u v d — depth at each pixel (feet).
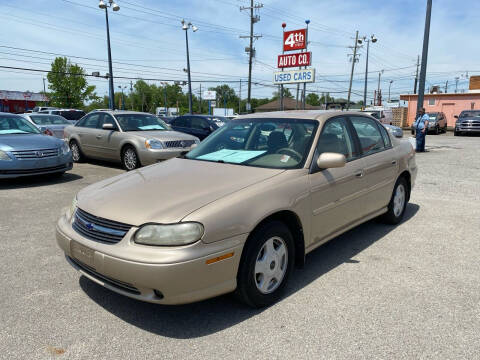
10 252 13.82
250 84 124.67
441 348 8.29
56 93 162.20
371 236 15.53
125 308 10.06
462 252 13.78
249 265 9.30
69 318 9.57
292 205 10.34
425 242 14.82
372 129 15.38
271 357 8.04
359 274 11.98
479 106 111.04
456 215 18.45
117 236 8.87
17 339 8.70
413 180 17.76
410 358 7.98
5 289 11.05
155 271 8.18
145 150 29.71
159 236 8.43
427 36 49.32
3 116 28.09
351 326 9.13
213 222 8.66
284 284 10.49
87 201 10.19
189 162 12.64
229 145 13.35
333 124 13.15
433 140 66.13
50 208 19.66
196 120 46.65
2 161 23.59
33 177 28.53
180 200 9.31
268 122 13.41
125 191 10.27
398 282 11.40
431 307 9.96
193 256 8.34
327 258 13.30
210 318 9.57
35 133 28.19
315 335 8.79
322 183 11.48
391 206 16.22
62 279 11.71
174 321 9.45
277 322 9.35
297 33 86.99
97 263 8.96
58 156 25.98
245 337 8.75
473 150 47.60
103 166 34.50
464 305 10.05
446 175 29.22
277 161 11.61
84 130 35.12
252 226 9.21
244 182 10.20
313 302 10.27
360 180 13.34
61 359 8.04
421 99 50.24
